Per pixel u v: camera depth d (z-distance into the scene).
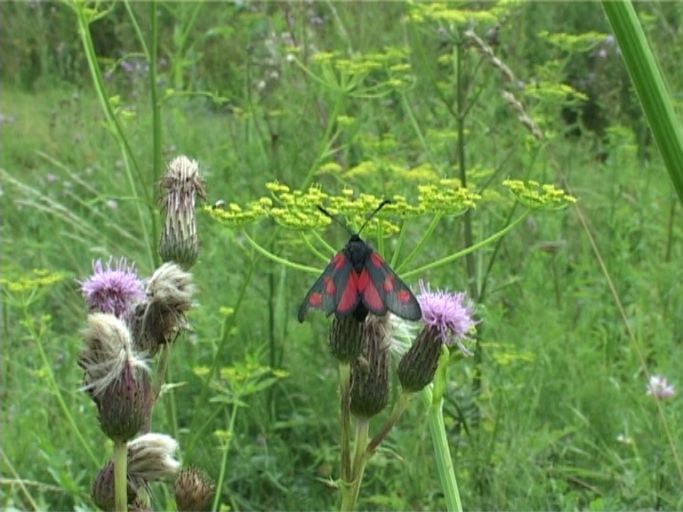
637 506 0.42
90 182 0.78
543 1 0.85
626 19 0.15
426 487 0.44
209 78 0.81
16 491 0.44
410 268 0.53
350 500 0.26
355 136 0.51
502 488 0.43
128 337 0.23
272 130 0.62
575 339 0.53
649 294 0.58
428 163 0.58
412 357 0.26
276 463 0.48
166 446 0.24
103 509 0.24
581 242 0.66
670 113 0.15
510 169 0.65
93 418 0.49
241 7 0.62
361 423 0.26
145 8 0.83
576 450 0.45
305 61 0.63
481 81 0.64
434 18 0.50
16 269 0.60
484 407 0.47
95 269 0.27
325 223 0.31
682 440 0.44
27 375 0.51
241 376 0.41
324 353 0.55
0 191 0.72
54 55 1.06
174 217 0.30
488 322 0.50
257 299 0.57
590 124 0.85
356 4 0.72
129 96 0.94
